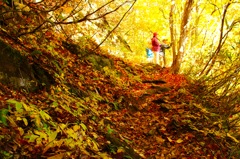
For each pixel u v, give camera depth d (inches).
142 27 510.0
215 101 259.6
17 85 149.0
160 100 262.1
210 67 297.3
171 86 318.3
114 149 151.4
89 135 150.8
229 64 261.9
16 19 196.2
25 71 159.9
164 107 247.6
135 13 476.1
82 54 277.7
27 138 113.9
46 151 112.7
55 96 164.4
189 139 200.1
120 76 316.8
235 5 363.6
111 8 342.3
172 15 484.4
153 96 279.4
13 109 119.5
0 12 183.5
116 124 201.8
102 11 321.7
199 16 441.4
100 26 343.9
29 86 157.3
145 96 277.9
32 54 181.0
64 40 272.7
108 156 138.7
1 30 179.3
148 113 243.0
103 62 304.0
